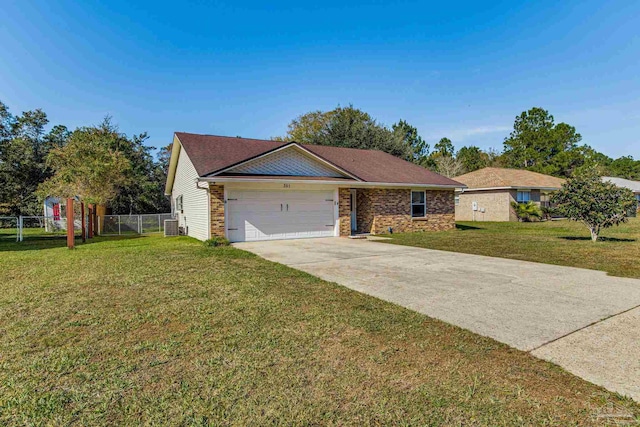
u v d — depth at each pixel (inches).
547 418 90.1
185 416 90.1
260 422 87.8
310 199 552.1
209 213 468.4
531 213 954.7
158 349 131.1
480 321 164.2
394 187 647.1
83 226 555.5
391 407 95.0
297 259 343.9
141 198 1098.1
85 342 137.7
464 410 93.7
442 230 712.4
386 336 145.6
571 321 163.3
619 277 256.4
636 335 145.7
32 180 1091.9
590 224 466.3
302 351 130.3
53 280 245.6
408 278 257.6
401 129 1413.6
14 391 101.7
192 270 281.1
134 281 241.0
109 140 1058.1
